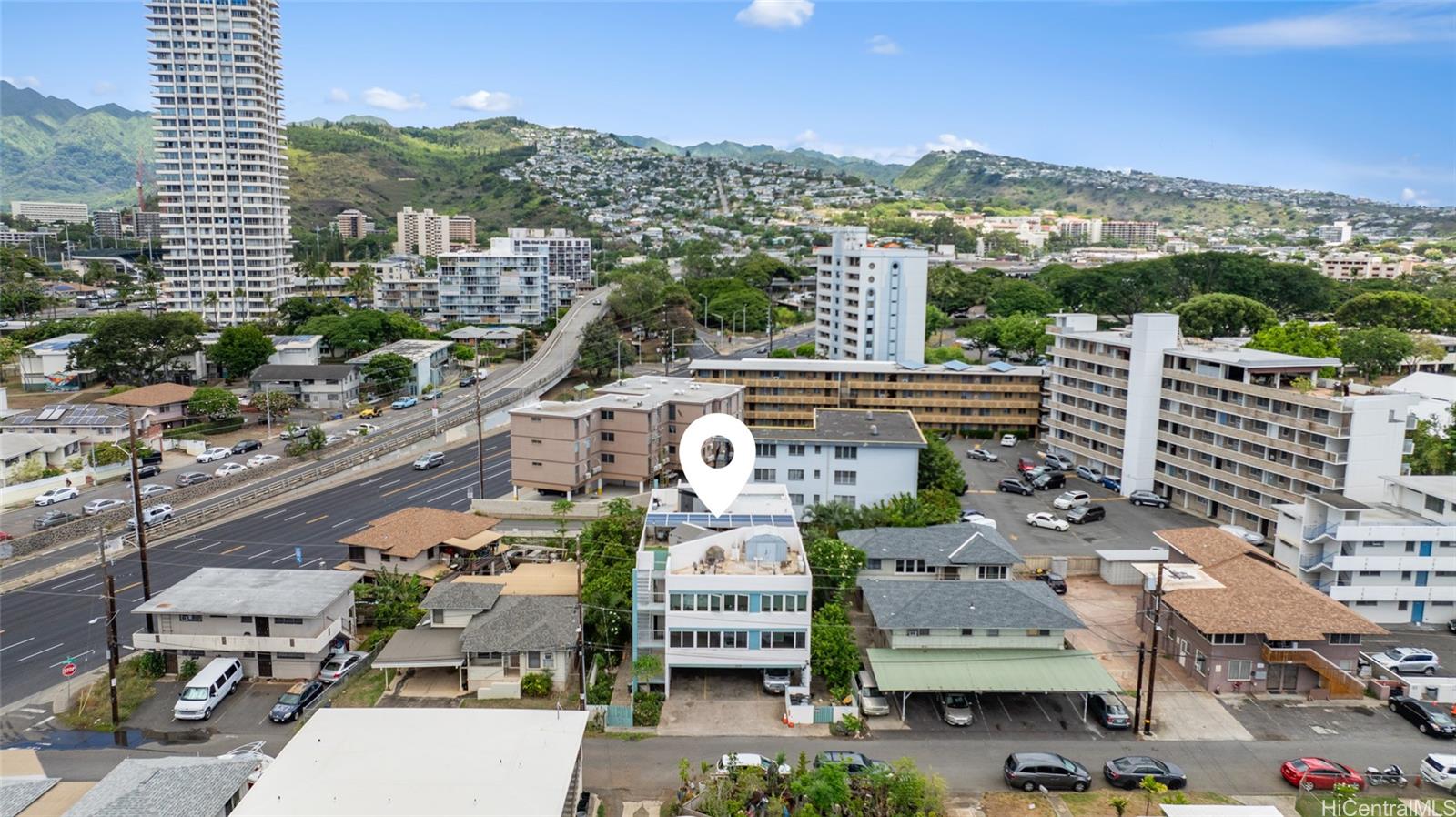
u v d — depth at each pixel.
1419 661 62.97
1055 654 59.69
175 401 131.88
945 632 60.28
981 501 102.94
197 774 44.28
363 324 183.88
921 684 56.12
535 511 96.81
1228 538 72.69
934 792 45.72
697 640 59.16
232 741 54.22
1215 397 96.62
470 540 79.62
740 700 59.12
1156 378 103.62
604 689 59.84
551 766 42.06
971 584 63.88
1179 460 101.06
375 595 69.00
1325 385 97.38
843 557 68.69
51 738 54.53
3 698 59.12
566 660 60.69
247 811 38.41
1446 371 158.00
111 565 81.62
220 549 85.75
